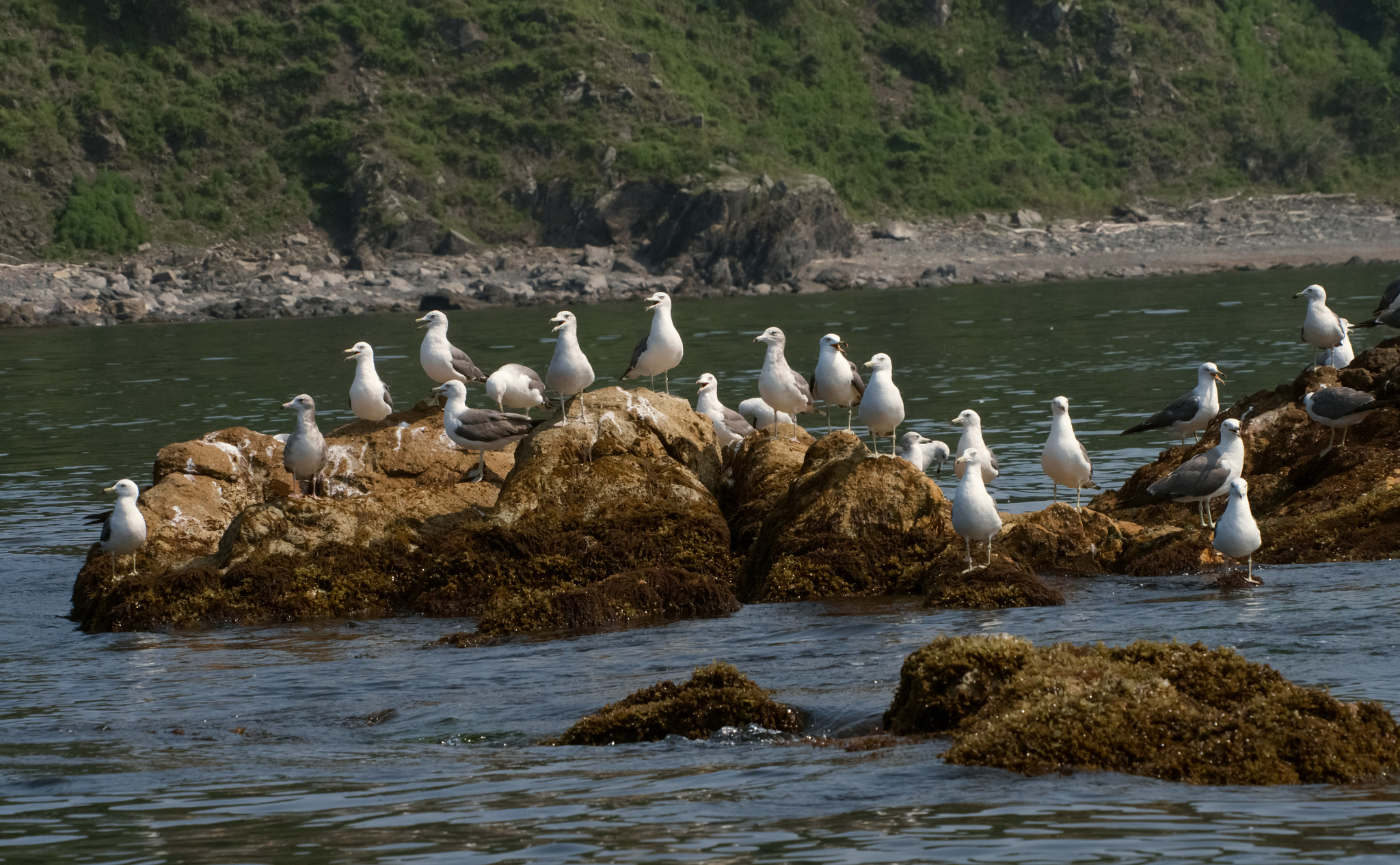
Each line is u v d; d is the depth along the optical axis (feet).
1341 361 77.46
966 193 325.01
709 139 308.81
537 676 46.09
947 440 100.78
